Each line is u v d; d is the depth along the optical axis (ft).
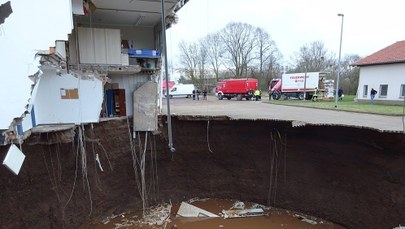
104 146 31.24
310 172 33.47
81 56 29.53
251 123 35.45
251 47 163.32
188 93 112.06
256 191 36.88
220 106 61.21
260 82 162.09
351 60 154.30
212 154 37.86
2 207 22.40
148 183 36.45
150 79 36.27
